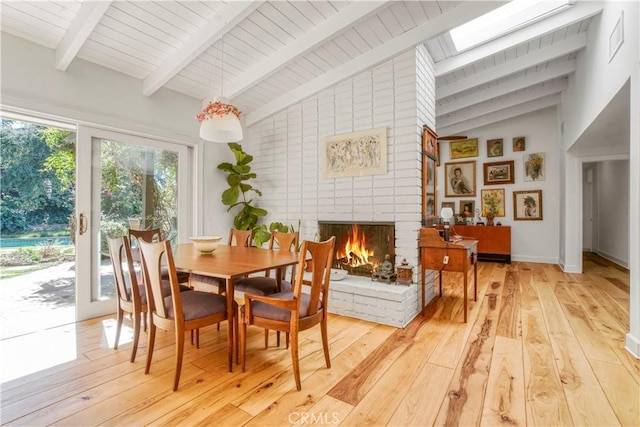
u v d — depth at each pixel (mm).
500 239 6410
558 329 2787
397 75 3432
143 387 1875
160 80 3293
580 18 3291
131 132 3412
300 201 4223
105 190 3256
